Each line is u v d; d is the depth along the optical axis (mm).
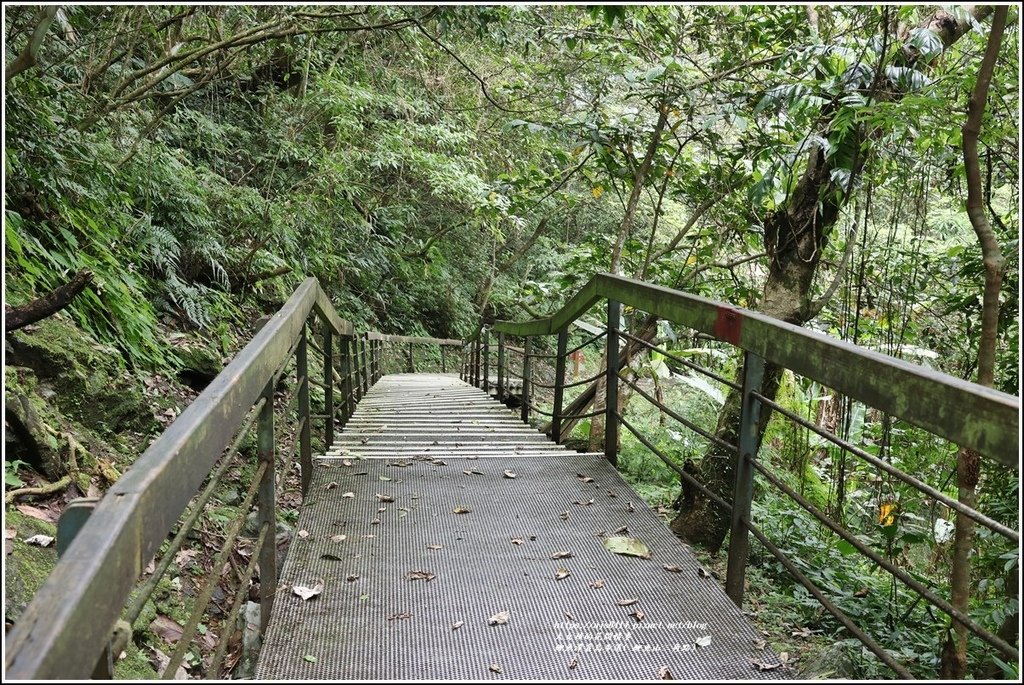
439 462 3836
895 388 1668
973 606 3762
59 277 4430
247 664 2410
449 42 9344
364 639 2115
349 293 11961
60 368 3666
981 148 4277
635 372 5801
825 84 3971
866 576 4332
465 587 2439
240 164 9859
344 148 9852
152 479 1253
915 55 4043
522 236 14867
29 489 2787
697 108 5164
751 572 4004
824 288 6309
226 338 6719
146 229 6168
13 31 4348
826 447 6438
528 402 5992
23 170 4297
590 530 2934
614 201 12289
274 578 2469
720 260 6926
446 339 15445
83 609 967
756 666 1995
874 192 5469
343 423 5496
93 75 5711
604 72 6316
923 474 5016
